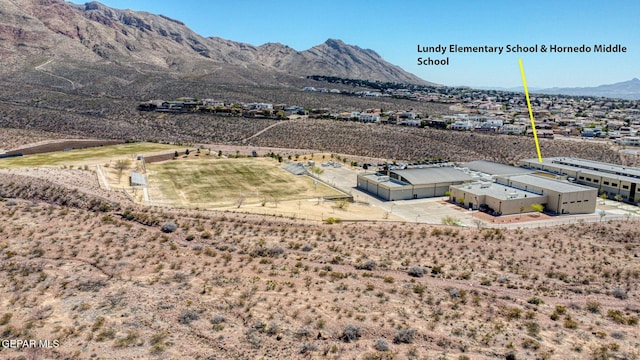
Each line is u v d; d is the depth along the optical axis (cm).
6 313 2697
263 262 3938
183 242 4506
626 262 4497
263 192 9144
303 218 6731
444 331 2717
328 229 5625
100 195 6266
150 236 4509
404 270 3969
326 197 8900
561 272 4128
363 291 3322
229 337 2553
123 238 4306
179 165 11725
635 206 8962
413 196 9362
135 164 11162
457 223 7200
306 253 4391
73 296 2983
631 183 9344
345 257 4319
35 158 11075
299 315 2856
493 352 2491
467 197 8650
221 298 3059
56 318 2683
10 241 3972
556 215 8006
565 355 2495
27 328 2539
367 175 10306
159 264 3678
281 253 4294
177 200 8162
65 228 4472
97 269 3488
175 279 3362
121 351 2362
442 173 10094
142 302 2934
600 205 9006
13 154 11694
